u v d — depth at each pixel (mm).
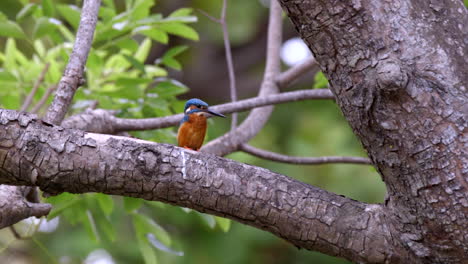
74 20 9328
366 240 5715
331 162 9438
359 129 5445
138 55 10617
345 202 5891
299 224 5801
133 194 5914
